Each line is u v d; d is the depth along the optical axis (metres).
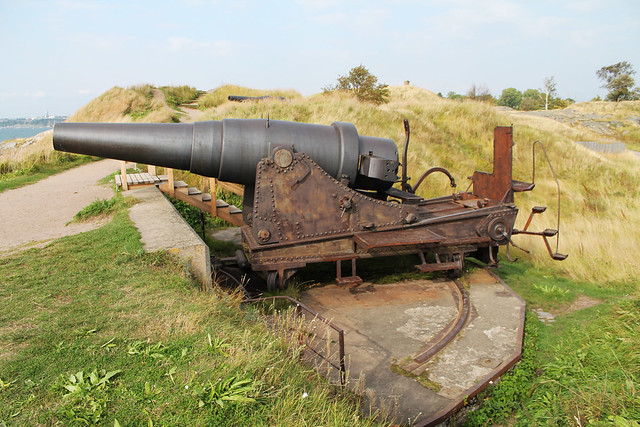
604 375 3.62
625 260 6.84
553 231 5.69
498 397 3.51
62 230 5.53
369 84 23.45
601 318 4.75
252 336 3.15
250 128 5.22
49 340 2.81
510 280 6.29
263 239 5.06
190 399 2.33
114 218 5.84
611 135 32.00
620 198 12.35
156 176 8.55
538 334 4.61
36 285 3.69
